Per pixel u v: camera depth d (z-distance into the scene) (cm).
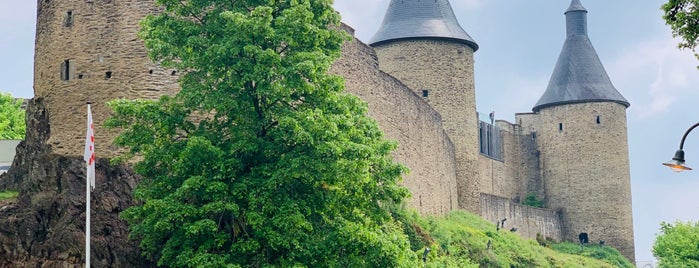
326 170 3061
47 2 3931
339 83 3238
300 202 3100
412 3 6384
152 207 3069
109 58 3800
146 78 3756
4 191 3709
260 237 3067
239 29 3117
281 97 3147
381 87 4919
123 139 3225
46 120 3866
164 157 3144
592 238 7988
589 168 8038
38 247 3312
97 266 3266
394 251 3130
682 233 6631
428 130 5612
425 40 6256
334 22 3319
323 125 3078
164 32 3228
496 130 8119
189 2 3306
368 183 3206
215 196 3048
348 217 3259
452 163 6178
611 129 8044
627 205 8031
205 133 3180
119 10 3819
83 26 3844
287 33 3159
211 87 3203
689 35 2934
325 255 3091
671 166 2772
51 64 3872
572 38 8294
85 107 3791
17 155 3909
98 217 3369
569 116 8119
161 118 3180
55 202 3400
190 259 3000
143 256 3284
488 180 7888
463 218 5925
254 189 3064
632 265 7781
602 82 8138
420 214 5306
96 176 3494
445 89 6256
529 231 7431
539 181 8325
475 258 5150
